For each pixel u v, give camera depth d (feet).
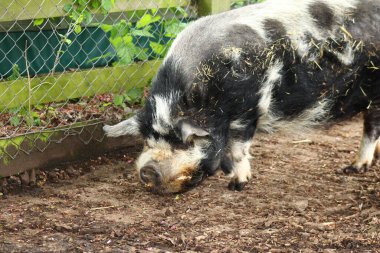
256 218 19.24
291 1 20.90
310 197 20.93
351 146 26.05
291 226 18.56
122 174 22.63
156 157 19.29
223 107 19.62
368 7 21.03
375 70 21.15
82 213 19.43
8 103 21.39
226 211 19.76
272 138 26.63
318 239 17.63
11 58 22.89
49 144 22.18
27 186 21.33
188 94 19.26
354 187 21.85
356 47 20.67
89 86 23.20
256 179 22.41
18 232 17.94
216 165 19.98
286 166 23.72
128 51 23.65
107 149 23.88
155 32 24.71
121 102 23.88
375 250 17.01
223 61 19.42
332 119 22.02
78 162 23.09
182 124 18.98
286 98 20.61
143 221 18.90
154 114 19.26
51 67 23.67
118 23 23.35
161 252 16.78
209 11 25.32
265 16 20.35
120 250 16.83
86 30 24.07
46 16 21.50
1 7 20.47
